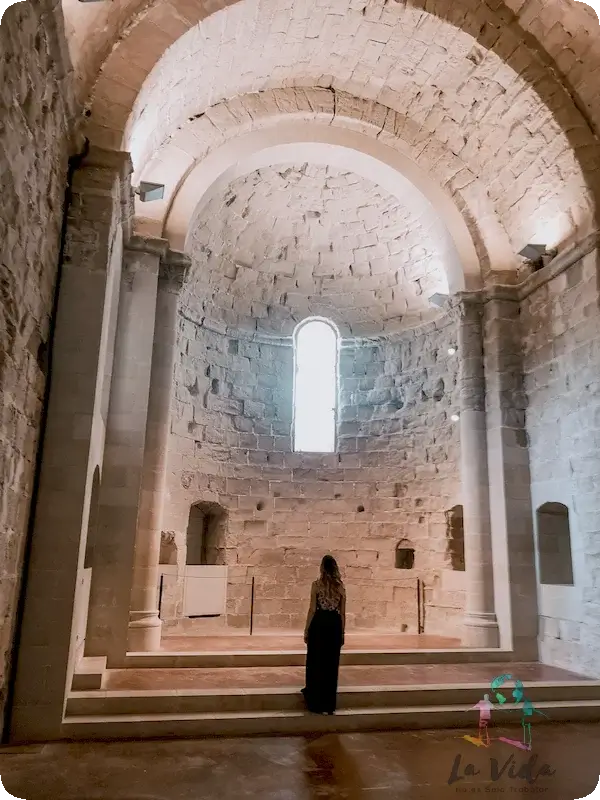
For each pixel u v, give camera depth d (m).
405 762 5.43
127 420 8.77
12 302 4.89
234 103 10.26
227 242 12.78
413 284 13.47
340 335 14.10
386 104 10.86
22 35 4.50
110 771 5.08
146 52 7.51
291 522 13.03
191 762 5.33
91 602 8.18
